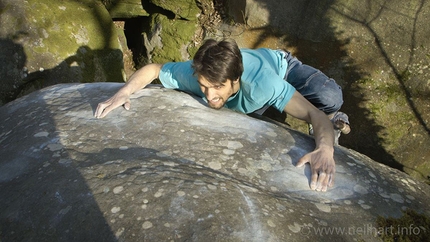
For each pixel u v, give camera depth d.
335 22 4.02
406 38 3.81
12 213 1.54
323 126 1.98
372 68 3.97
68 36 4.16
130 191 1.54
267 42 4.39
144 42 5.16
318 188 1.77
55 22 4.12
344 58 4.05
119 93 2.19
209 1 4.78
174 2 4.86
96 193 1.55
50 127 1.99
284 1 4.18
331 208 1.68
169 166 1.71
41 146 1.85
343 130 2.67
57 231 1.45
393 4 3.78
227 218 1.46
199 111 2.17
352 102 4.05
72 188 1.58
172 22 4.95
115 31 4.56
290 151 1.97
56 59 4.02
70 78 4.09
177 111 2.12
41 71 3.94
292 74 2.71
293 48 4.28
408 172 4.00
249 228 1.45
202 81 2.00
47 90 2.45
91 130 1.96
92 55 4.30
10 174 1.73
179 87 2.37
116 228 1.42
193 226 1.42
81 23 4.30
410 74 3.87
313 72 2.68
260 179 1.77
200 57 1.94
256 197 1.60
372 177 1.91
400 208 1.75
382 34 3.89
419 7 3.71
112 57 4.48
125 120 2.03
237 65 1.97
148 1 5.09
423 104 3.88
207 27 4.78
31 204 1.55
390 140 3.97
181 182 1.59
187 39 4.91
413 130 3.93
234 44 1.98
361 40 3.97
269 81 2.10
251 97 2.17
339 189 1.79
